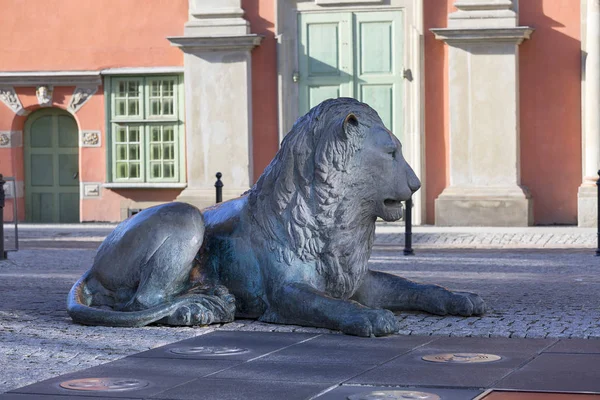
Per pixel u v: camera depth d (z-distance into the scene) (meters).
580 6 23.03
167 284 8.44
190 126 24.67
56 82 25.81
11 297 10.73
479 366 6.45
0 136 26.25
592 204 22.62
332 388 5.83
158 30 25.23
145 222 8.54
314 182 8.17
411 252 16.80
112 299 8.73
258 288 8.43
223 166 24.52
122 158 25.75
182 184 25.19
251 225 8.48
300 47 24.47
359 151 8.12
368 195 8.18
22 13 25.95
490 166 23.31
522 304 9.64
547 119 23.30
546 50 23.22
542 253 16.86
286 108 24.44
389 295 8.82
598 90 22.81
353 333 7.73
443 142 23.69
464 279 12.43
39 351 7.16
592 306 9.48
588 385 5.82
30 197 26.59
